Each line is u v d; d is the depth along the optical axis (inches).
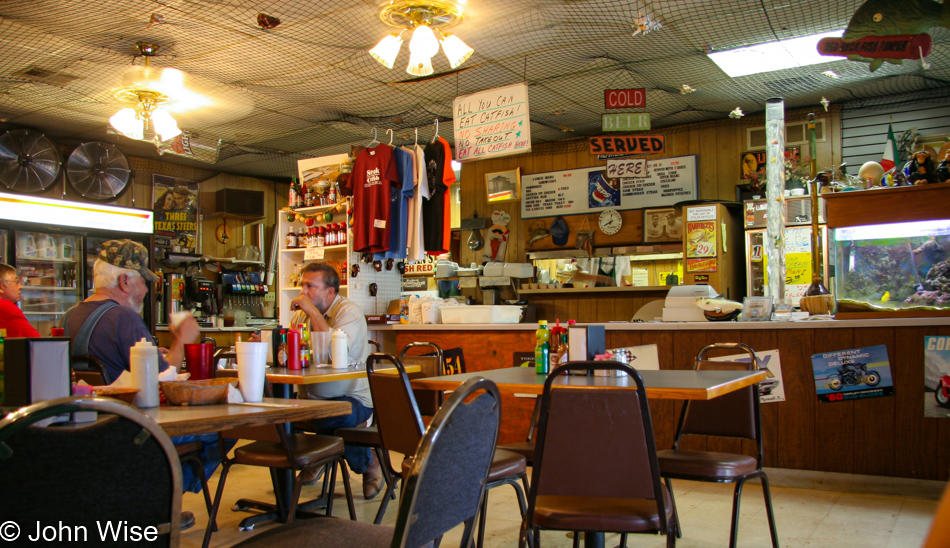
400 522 49.9
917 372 155.6
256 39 223.1
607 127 262.8
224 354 146.6
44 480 42.4
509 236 368.8
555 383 96.4
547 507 79.9
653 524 76.6
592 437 77.4
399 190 233.5
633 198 337.1
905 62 244.5
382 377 103.7
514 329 207.5
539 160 364.5
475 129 233.5
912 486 154.3
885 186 186.5
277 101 287.0
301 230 272.4
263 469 192.9
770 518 107.7
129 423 45.3
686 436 180.2
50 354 60.6
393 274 265.1
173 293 360.5
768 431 170.6
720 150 320.8
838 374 163.8
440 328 221.3
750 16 211.2
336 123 320.5
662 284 332.5
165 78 222.4
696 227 296.0
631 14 207.5
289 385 147.6
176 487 48.2
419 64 196.7
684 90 246.1
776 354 170.7
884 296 167.9
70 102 283.3
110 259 125.3
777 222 231.8
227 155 371.6
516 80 268.7
